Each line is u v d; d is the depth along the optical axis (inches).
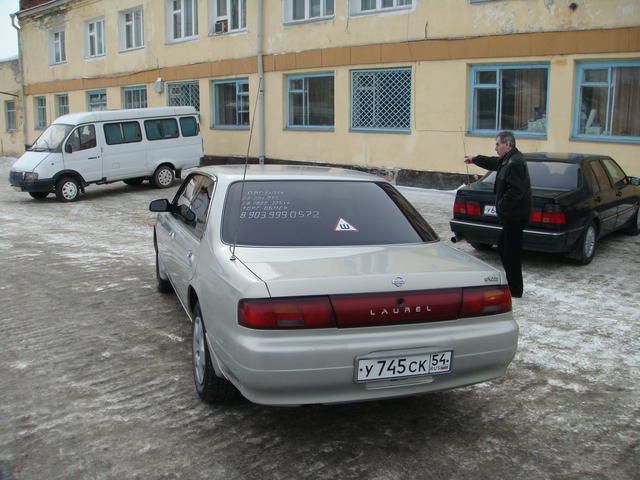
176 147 671.8
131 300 264.5
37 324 234.7
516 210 256.5
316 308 136.6
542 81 509.7
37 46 1096.2
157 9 843.4
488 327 148.9
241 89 753.6
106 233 430.0
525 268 318.7
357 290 139.6
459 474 137.3
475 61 536.7
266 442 150.3
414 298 142.3
